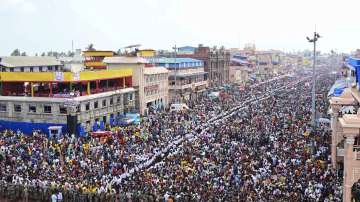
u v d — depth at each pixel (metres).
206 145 51.56
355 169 31.69
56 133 61.47
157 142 54.34
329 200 33.59
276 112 79.06
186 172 40.44
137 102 83.19
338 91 59.16
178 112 79.38
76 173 40.72
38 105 65.12
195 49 147.50
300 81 177.00
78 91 66.00
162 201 33.94
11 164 43.28
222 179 38.31
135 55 86.25
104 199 35.06
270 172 40.06
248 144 52.19
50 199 36.25
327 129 59.47
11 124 66.38
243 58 185.25
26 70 85.75
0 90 68.19
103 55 102.19
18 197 37.22
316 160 44.16
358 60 48.59
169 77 103.31
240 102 99.31
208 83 128.75
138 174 40.34
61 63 95.69
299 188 35.75
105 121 71.88
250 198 33.56
